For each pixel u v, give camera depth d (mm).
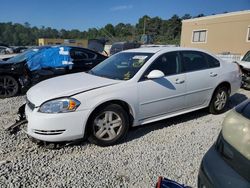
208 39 24547
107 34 72562
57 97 3492
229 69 5383
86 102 3537
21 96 6953
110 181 2949
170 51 4551
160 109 4293
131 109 3953
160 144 3898
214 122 4863
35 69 7141
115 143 3869
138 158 3469
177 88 4434
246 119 1850
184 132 4371
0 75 6699
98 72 4566
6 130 4258
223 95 5324
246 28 21125
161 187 2230
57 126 3422
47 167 3219
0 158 3416
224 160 1914
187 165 3295
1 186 2807
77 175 3055
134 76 4012
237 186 1701
